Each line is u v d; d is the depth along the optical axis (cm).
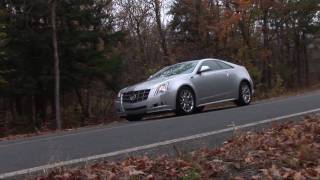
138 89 1491
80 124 2655
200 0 3697
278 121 1120
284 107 1406
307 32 4478
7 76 2480
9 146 1023
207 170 660
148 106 1466
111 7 3372
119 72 2814
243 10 3631
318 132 902
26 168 750
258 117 1209
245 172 661
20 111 2809
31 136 1356
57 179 663
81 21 2648
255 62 3909
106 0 2953
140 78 3234
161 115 1617
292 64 4556
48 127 2550
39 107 2756
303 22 4359
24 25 2500
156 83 1484
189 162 704
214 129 1057
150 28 3753
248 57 3738
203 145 880
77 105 3134
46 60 2548
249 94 1723
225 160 718
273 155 735
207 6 3681
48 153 874
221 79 1622
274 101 1717
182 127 1118
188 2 3738
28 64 2533
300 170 663
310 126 959
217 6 3669
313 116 1146
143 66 3353
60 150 903
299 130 931
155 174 664
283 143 809
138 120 1533
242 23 3716
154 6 3734
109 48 2803
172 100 1472
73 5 2597
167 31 3888
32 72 2547
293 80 4503
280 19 4144
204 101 1562
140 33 3709
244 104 1703
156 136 1010
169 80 1491
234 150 786
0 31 2355
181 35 3872
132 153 841
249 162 701
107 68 2698
